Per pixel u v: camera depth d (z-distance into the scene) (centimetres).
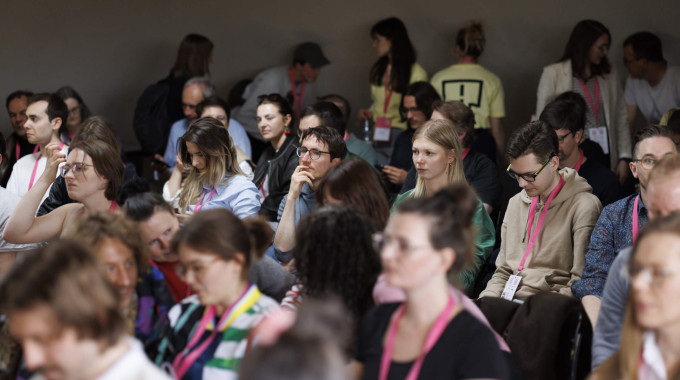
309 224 253
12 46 704
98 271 194
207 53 643
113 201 364
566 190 360
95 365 191
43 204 416
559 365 265
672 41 683
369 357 218
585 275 333
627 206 332
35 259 193
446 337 207
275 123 509
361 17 721
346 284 248
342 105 588
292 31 728
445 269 209
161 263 290
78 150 354
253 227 269
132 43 726
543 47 701
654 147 325
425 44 716
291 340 153
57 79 717
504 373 206
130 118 733
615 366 214
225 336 242
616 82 593
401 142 551
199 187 420
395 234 206
